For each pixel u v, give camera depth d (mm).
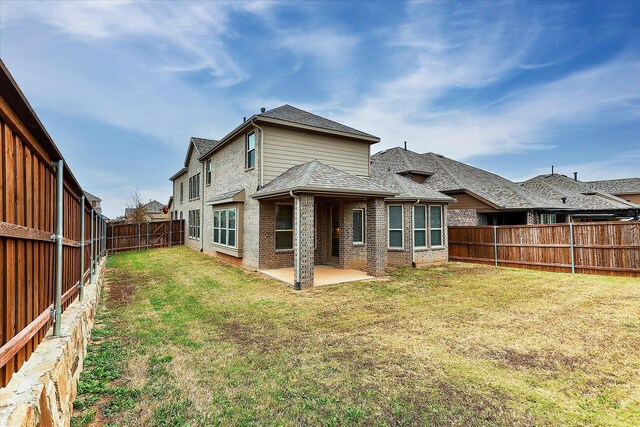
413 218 12703
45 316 3102
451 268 12078
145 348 4688
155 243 20609
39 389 2186
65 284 4355
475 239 13711
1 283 2098
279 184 9906
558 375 3857
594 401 3316
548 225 11477
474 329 5469
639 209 18438
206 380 3742
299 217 8703
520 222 16953
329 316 6277
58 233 3523
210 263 13258
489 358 4328
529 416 3064
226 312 6570
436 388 3570
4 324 2139
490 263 13102
